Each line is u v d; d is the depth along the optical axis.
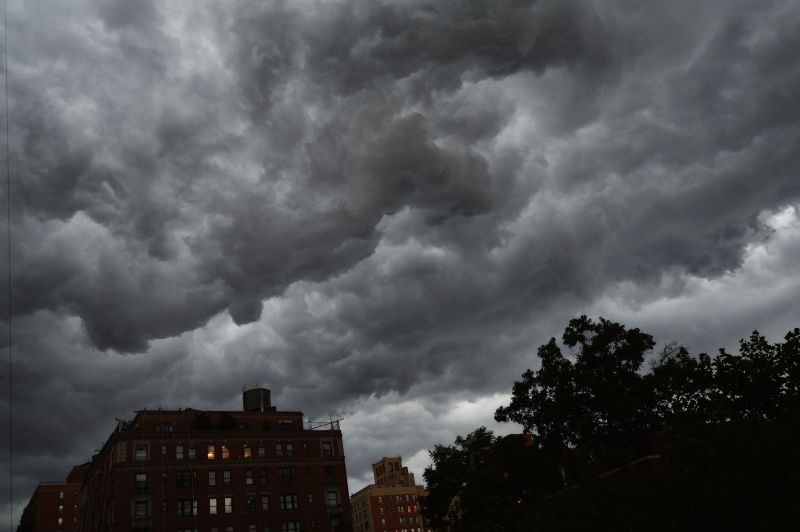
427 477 55.34
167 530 74.44
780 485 19.28
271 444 85.25
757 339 26.08
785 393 24.83
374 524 143.50
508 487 52.94
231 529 77.94
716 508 19.64
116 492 74.12
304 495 83.81
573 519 26.42
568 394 57.72
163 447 78.81
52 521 132.25
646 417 55.12
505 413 60.44
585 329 60.56
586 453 54.22
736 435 20.50
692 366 26.64
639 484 24.70
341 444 89.56
